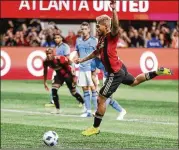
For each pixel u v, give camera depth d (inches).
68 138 634.8
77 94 831.1
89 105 804.0
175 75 1321.4
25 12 1360.7
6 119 773.9
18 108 882.1
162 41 1374.3
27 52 1298.0
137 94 1067.9
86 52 797.9
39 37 1344.7
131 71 1306.6
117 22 503.2
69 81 823.7
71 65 825.5
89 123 742.5
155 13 1381.6
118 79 524.7
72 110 866.1
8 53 1294.3
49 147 578.6
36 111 851.4
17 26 1382.9
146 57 1317.7
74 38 1320.1
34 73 1293.1
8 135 650.8
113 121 763.4
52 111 850.1
